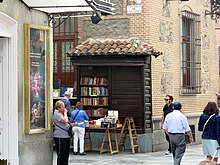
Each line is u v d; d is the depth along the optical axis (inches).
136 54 805.9
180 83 943.0
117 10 861.8
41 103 562.9
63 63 886.4
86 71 848.9
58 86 847.1
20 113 533.0
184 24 976.9
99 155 780.0
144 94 822.5
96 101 840.9
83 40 876.0
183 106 957.2
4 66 525.3
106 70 839.7
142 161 721.6
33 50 550.9
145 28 845.8
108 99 835.4
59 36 890.7
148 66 836.6
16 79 526.9
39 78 559.8
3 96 525.0
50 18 587.5
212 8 1034.1
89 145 831.1
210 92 1061.8
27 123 537.6
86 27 875.4
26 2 531.2
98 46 834.8
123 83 830.5
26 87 537.6
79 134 775.1
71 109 845.2
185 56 975.0
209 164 513.3
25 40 538.6
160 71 876.6
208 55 1053.2
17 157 525.3
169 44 909.8
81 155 777.6
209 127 585.3
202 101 1025.5
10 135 522.9
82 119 769.6
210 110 588.7
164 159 745.0
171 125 613.6
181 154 617.0
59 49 890.7
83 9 569.6
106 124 776.9
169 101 820.6
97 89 840.9
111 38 860.0
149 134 832.9
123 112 829.8
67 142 579.5
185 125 613.3
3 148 523.8
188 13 972.6
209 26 1058.7
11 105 523.5
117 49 813.9
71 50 840.9
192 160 746.8
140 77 822.5
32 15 555.2
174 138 612.4
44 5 541.0
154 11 863.1
